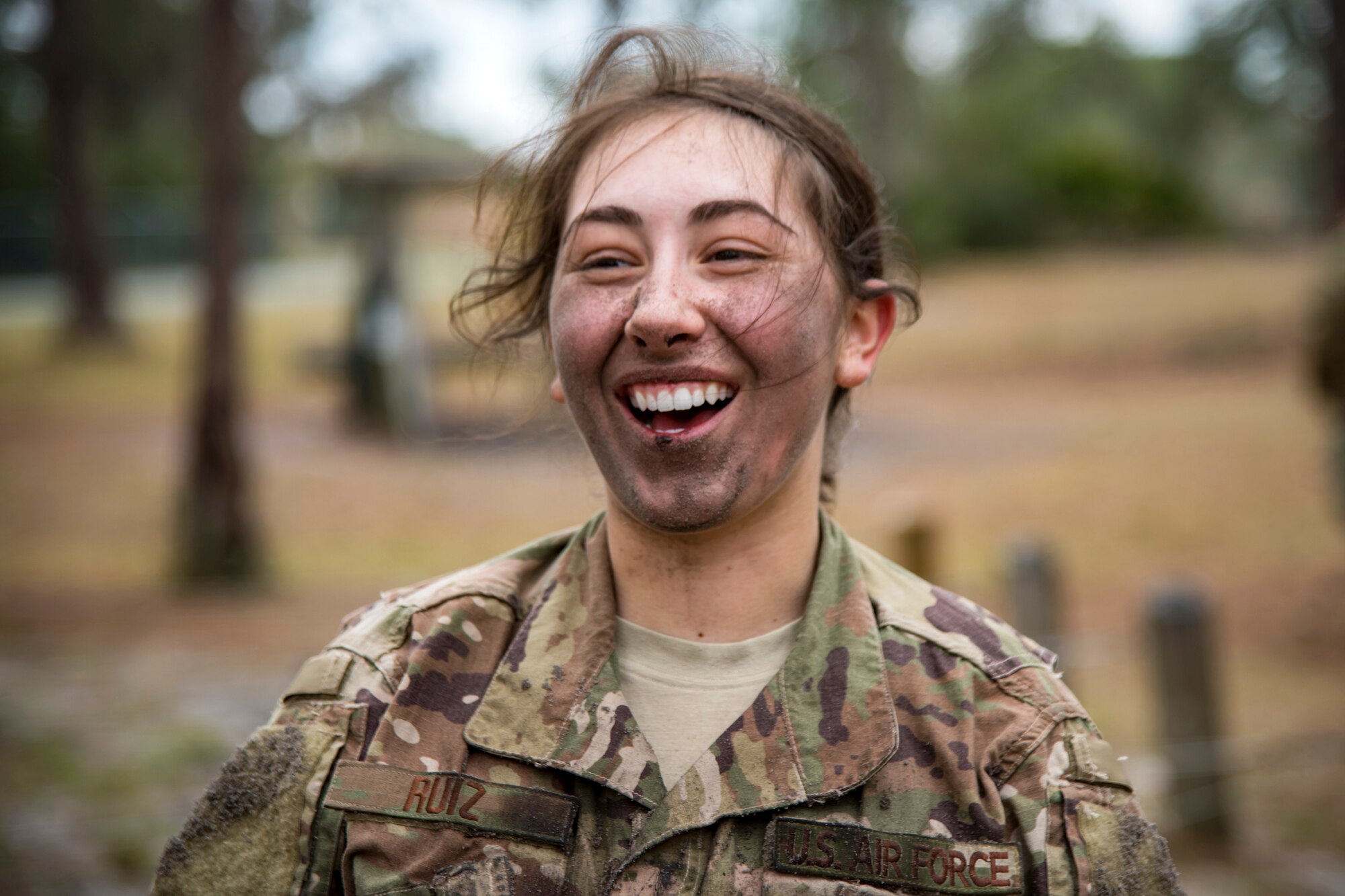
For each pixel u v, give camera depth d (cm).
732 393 138
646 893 125
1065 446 1275
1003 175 2983
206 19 892
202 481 857
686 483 136
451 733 133
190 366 1936
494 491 1156
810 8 2762
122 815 420
